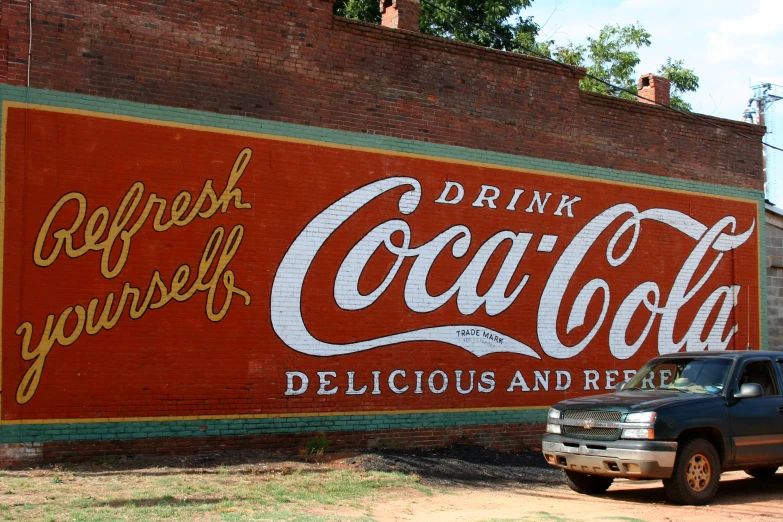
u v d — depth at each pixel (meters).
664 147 18.16
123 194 12.38
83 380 11.98
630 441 10.51
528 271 16.05
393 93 14.75
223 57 13.26
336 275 13.96
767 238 19.78
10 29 11.89
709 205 18.77
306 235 13.72
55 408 11.78
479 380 15.30
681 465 10.58
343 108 14.23
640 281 17.53
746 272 19.25
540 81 16.50
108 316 12.18
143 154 12.55
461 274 15.24
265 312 13.31
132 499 9.66
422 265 14.81
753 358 11.88
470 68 15.65
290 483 11.07
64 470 11.30
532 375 15.91
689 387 11.70
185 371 12.66
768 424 11.45
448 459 13.70
